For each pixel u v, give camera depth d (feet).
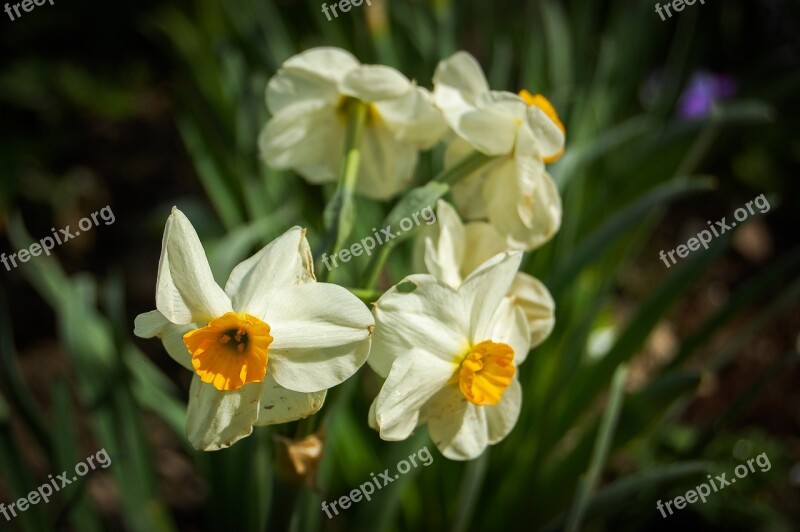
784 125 2.45
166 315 0.93
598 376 1.46
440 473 1.46
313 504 1.23
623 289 2.32
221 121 1.98
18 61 2.73
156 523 1.36
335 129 1.17
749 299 1.38
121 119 2.80
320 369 0.94
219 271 1.32
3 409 1.29
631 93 2.09
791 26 2.60
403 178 1.18
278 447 1.04
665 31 2.46
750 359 2.14
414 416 1.00
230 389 0.93
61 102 2.73
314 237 1.69
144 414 2.00
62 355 2.19
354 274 1.54
